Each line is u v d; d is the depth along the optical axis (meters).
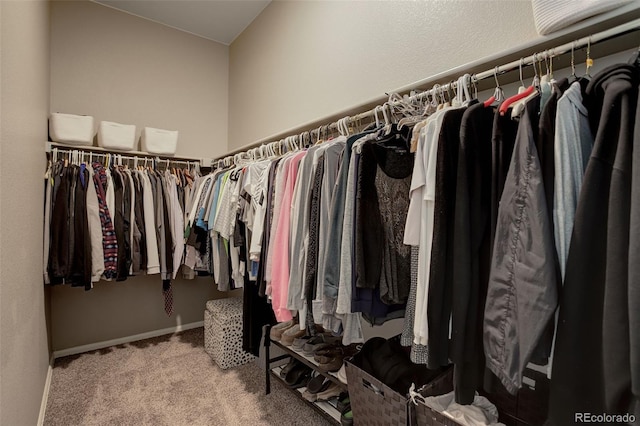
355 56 1.82
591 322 0.59
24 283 1.28
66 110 2.56
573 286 0.60
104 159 2.57
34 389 1.48
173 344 2.74
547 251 0.64
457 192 0.80
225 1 2.71
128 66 2.87
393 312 1.18
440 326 0.82
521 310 0.65
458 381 0.79
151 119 2.99
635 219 0.52
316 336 1.83
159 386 2.02
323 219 1.21
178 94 3.15
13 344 1.07
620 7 0.74
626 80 0.60
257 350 2.18
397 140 1.14
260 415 1.72
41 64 1.89
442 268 0.82
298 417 1.71
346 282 1.08
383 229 1.09
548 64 0.88
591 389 0.59
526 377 1.08
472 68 1.05
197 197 2.41
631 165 0.55
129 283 2.85
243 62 3.13
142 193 2.46
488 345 0.72
